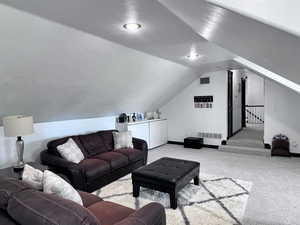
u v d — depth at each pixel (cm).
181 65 464
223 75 579
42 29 209
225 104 581
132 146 445
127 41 279
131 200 291
